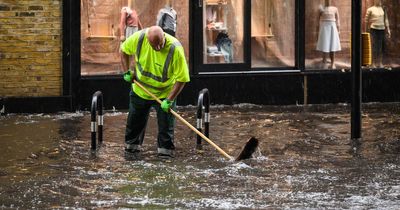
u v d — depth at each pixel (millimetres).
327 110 28703
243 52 29938
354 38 23359
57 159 20938
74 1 27969
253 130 24859
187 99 29156
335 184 18672
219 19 29734
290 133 24438
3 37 27562
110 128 25047
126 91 28656
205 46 29688
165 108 20891
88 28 28562
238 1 29797
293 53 30266
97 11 28656
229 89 29406
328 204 17109
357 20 23266
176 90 20891
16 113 27656
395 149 22328
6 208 16750
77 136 23812
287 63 30297
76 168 20031
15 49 27656
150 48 21047
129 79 21375
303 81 29938
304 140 23406
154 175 19375
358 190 18188
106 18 28797
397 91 30797
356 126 23547
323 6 30500
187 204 17062
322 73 30016
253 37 30125
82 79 28219
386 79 30719
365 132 24578
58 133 24234
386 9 31109
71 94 28109
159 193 17891
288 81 29828
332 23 30578
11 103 27609
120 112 28047
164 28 29188
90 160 20875
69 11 27891
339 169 20062
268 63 30250
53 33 27891
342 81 30188
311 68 30578
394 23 31172
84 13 28531
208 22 29688
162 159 21016
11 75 27719
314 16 30500
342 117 27234
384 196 17734
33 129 24828
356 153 21844
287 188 18312
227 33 29797
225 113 27859
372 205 17047
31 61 27797
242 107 29156
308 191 18078
